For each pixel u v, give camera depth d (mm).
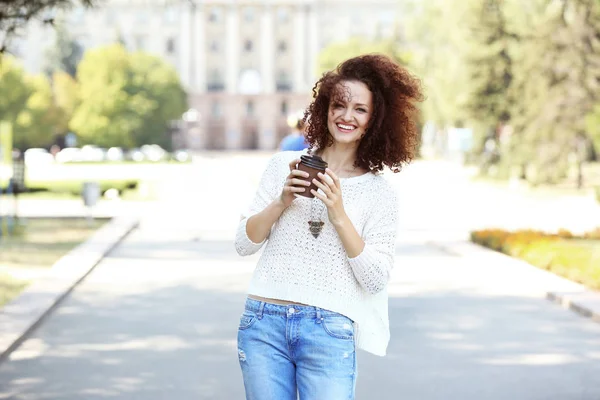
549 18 40875
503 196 41875
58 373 9477
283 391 4719
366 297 4852
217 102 154500
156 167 82500
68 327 12008
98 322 12367
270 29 153625
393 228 4809
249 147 156000
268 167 4996
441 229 26234
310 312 4664
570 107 40469
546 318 12688
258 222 4688
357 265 4645
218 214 31391
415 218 30016
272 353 4719
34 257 19703
